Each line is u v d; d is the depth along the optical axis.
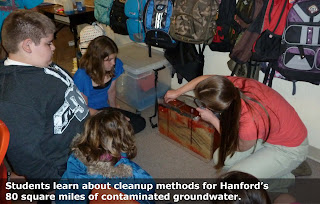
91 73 2.01
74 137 1.25
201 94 1.34
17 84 1.13
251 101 1.48
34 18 1.14
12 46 1.14
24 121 1.12
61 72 1.31
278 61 1.88
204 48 2.37
